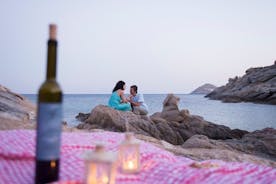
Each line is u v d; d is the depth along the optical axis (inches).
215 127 605.3
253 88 3016.7
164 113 602.9
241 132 615.8
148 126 442.9
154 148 107.0
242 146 350.3
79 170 74.9
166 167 80.7
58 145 61.6
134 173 75.0
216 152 166.7
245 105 2588.6
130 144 74.9
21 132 107.7
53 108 59.8
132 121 434.6
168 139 497.7
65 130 166.6
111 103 458.9
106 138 115.6
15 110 206.7
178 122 593.0
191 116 609.3
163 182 73.0
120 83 460.8
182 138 536.7
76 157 85.0
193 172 76.2
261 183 71.6
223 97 3973.9
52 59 62.0
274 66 3245.6
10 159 80.3
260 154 337.1
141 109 476.1
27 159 81.0
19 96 262.8
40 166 60.2
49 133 59.9
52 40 62.1
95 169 57.4
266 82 3085.6
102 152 59.0
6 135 101.6
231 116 1428.4
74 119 1034.7
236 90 3565.5
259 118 1320.1
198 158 151.3
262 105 2532.0
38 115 60.4
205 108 2161.7
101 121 425.1
